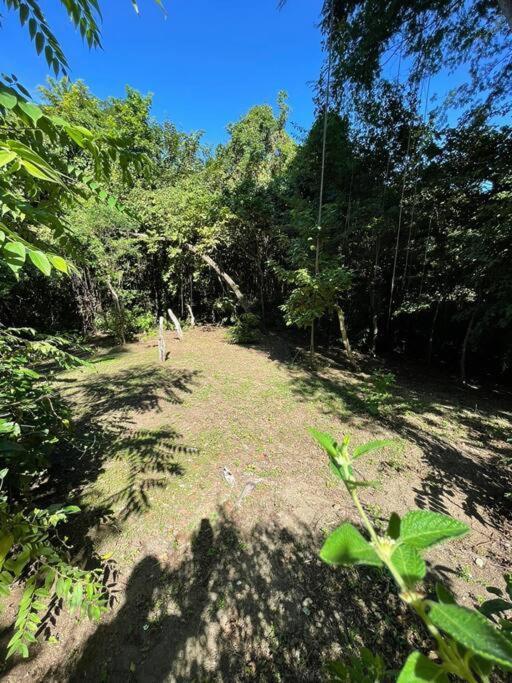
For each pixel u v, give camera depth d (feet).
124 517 8.16
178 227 30.68
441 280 22.34
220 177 37.88
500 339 21.03
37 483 9.12
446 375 23.00
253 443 11.92
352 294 28.73
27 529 4.06
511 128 15.92
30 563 5.06
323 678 5.10
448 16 14.25
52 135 3.06
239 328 29.76
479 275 17.60
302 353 26.07
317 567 6.95
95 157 3.52
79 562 6.91
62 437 7.98
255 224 29.50
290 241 22.48
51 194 3.84
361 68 17.35
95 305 33.99
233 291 36.73
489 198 17.10
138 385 17.83
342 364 24.04
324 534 7.83
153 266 37.19
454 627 0.88
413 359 26.99
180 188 32.86
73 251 4.20
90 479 9.57
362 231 24.54
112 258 28.32
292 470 10.31
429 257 22.35
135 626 5.79
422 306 22.71
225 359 23.66
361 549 1.14
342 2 15.65
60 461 10.41
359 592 6.41
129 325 31.63
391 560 1.13
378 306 27.35
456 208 19.74
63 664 5.27
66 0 2.92
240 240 32.40
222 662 5.32
